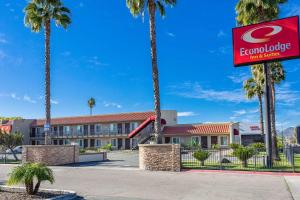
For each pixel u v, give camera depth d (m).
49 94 28.56
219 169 21.09
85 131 68.12
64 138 70.38
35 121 77.25
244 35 22.70
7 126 72.81
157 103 23.22
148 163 22.06
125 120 63.06
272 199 11.88
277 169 20.33
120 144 63.88
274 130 29.72
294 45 20.97
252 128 60.66
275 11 27.19
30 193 12.14
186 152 27.67
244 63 22.50
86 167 24.83
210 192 13.41
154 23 23.98
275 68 41.16
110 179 17.67
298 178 16.98
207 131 56.25
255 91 53.06
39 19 29.05
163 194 13.12
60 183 16.34
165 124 62.03
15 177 11.91
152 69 23.62
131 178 17.95
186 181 16.52
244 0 27.30
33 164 12.35
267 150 21.70
